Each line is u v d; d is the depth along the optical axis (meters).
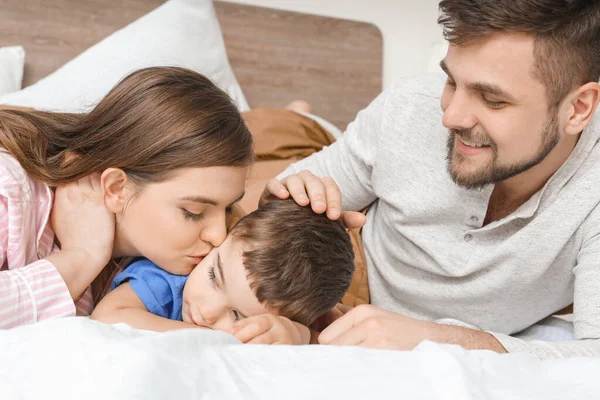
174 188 0.93
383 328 0.82
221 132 0.96
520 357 0.66
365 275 1.31
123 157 0.94
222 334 0.68
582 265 1.00
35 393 0.51
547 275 1.09
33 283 0.84
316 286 0.97
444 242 1.13
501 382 0.59
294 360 0.62
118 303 0.95
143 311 0.94
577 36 0.84
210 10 1.89
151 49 1.72
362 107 2.31
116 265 1.09
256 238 0.96
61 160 0.99
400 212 1.18
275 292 0.94
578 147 0.99
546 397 0.57
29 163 0.97
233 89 1.91
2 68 1.70
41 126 1.03
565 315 1.50
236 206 1.17
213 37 1.87
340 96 2.27
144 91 0.97
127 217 0.97
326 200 1.01
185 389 0.52
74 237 0.96
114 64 1.66
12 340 0.59
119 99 0.98
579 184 1.01
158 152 0.93
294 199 1.01
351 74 2.28
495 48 0.84
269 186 1.06
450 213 1.12
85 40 1.90
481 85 0.86
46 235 1.02
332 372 0.59
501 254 1.06
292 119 1.77
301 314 0.97
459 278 1.14
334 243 1.01
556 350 0.86
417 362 0.61
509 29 0.82
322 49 2.22
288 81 2.18
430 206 1.13
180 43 1.77
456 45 0.88
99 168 0.96
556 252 1.04
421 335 0.83
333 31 2.23
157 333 0.66
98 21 1.92
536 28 0.82
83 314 1.03
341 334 0.84
